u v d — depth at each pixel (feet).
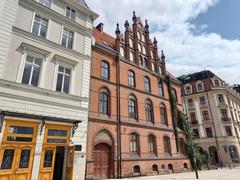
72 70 52.06
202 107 144.05
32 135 40.29
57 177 45.93
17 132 38.34
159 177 59.47
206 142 133.90
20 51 43.65
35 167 38.83
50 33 50.88
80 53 55.21
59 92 46.91
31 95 42.27
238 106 164.66
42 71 45.88
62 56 50.31
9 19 43.32
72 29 56.59
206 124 137.80
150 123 76.33
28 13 47.98
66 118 46.19
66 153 45.16
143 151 67.41
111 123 61.52
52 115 44.19
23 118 39.45
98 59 66.18
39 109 42.47
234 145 127.85
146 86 82.02
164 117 85.46
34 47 45.60
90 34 61.11
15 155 36.96
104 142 57.67
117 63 72.18
